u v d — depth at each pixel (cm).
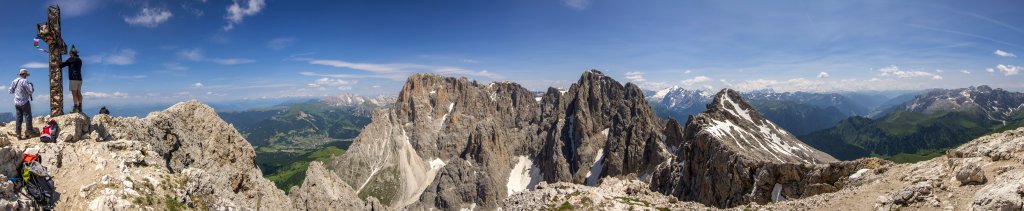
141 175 3500
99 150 3512
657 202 6581
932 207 3997
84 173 3275
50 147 3344
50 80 3878
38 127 3666
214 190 4106
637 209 6034
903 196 4312
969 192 3922
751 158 12962
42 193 2864
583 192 6562
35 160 2998
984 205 3306
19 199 2625
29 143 3350
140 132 4841
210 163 5741
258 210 5838
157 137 5147
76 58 3994
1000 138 4869
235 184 5822
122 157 3538
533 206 6569
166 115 5550
